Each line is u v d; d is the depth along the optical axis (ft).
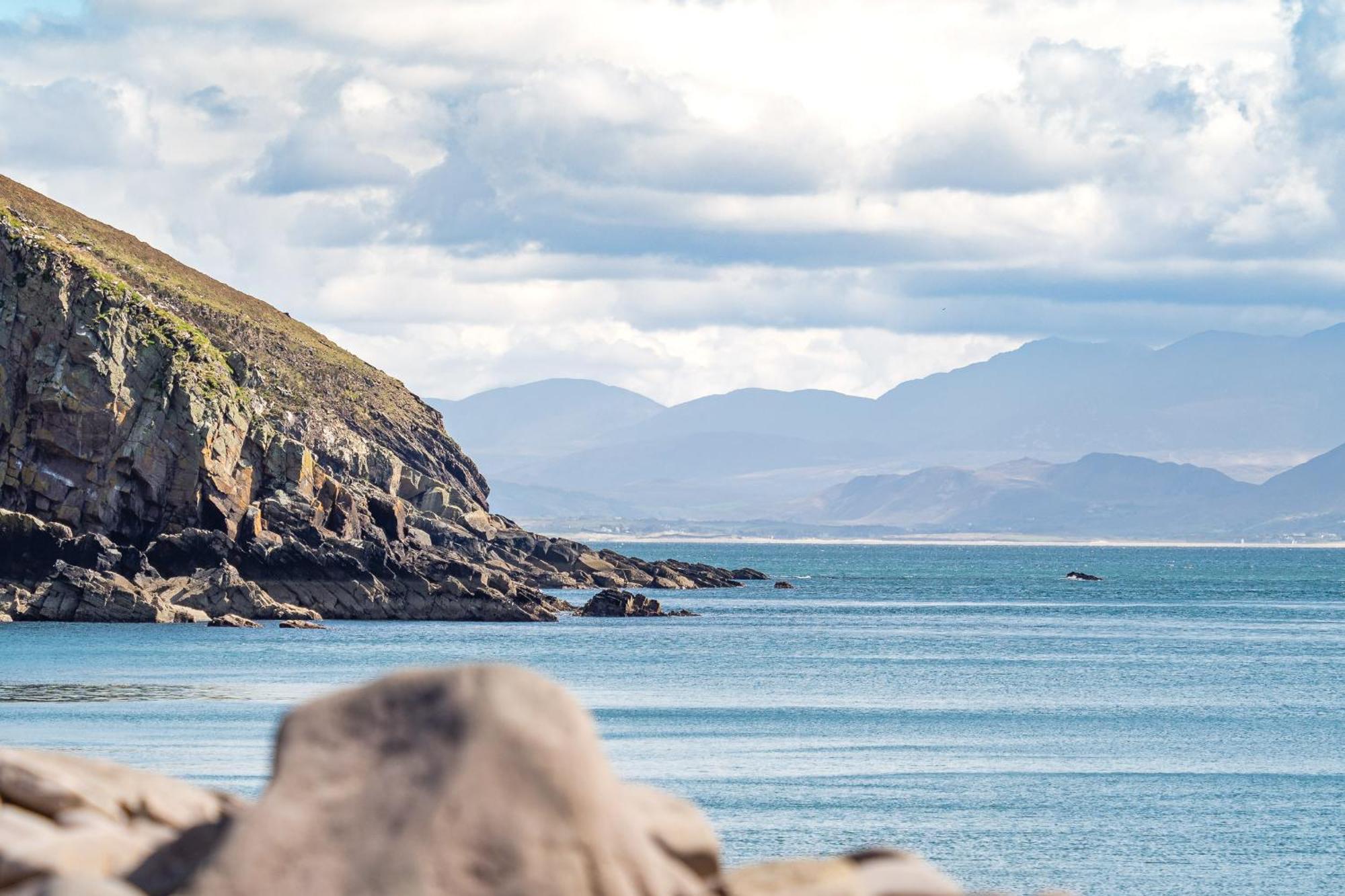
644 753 502.79
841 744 528.22
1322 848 368.89
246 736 522.06
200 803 107.96
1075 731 571.69
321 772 83.41
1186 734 568.00
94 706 614.34
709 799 415.03
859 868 99.76
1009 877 337.31
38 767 102.89
